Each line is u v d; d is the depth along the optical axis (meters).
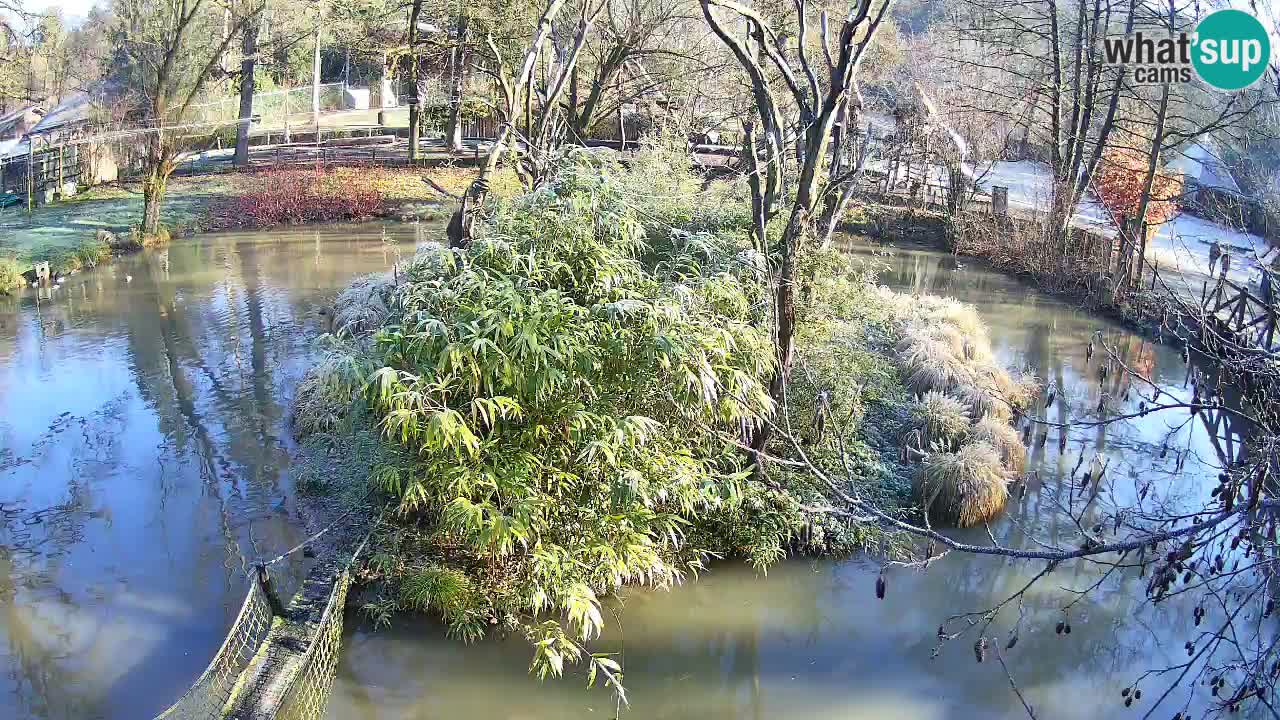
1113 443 10.99
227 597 7.72
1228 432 11.13
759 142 14.53
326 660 6.58
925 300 14.47
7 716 6.33
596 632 7.42
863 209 23.91
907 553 8.59
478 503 7.02
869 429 10.33
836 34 20.66
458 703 6.63
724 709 6.75
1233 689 6.90
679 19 23.00
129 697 6.57
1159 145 16.25
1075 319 16.22
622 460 7.16
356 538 8.19
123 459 10.14
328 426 10.45
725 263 8.38
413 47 25.22
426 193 25.66
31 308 15.64
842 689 7.03
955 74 25.98
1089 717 6.73
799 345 9.52
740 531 8.39
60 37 32.22
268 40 30.62
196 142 28.73
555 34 16.77
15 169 23.94
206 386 12.20
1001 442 10.08
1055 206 18.69
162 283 17.27
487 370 6.81
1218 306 7.98
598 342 7.07
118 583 7.91
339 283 17.27
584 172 8.48
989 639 5.95
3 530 8.75
